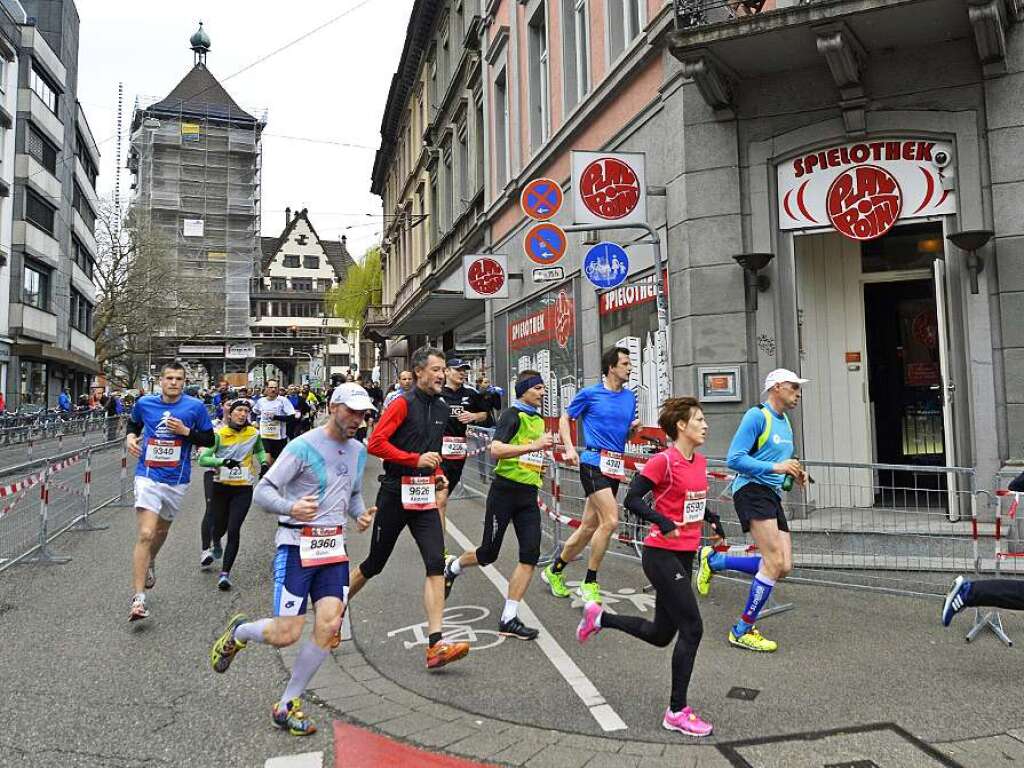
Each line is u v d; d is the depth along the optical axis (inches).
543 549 314.8
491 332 699.4
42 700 163.2
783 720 148.8
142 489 229.6
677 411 158.7
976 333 280.2
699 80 304.8
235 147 2723.9
